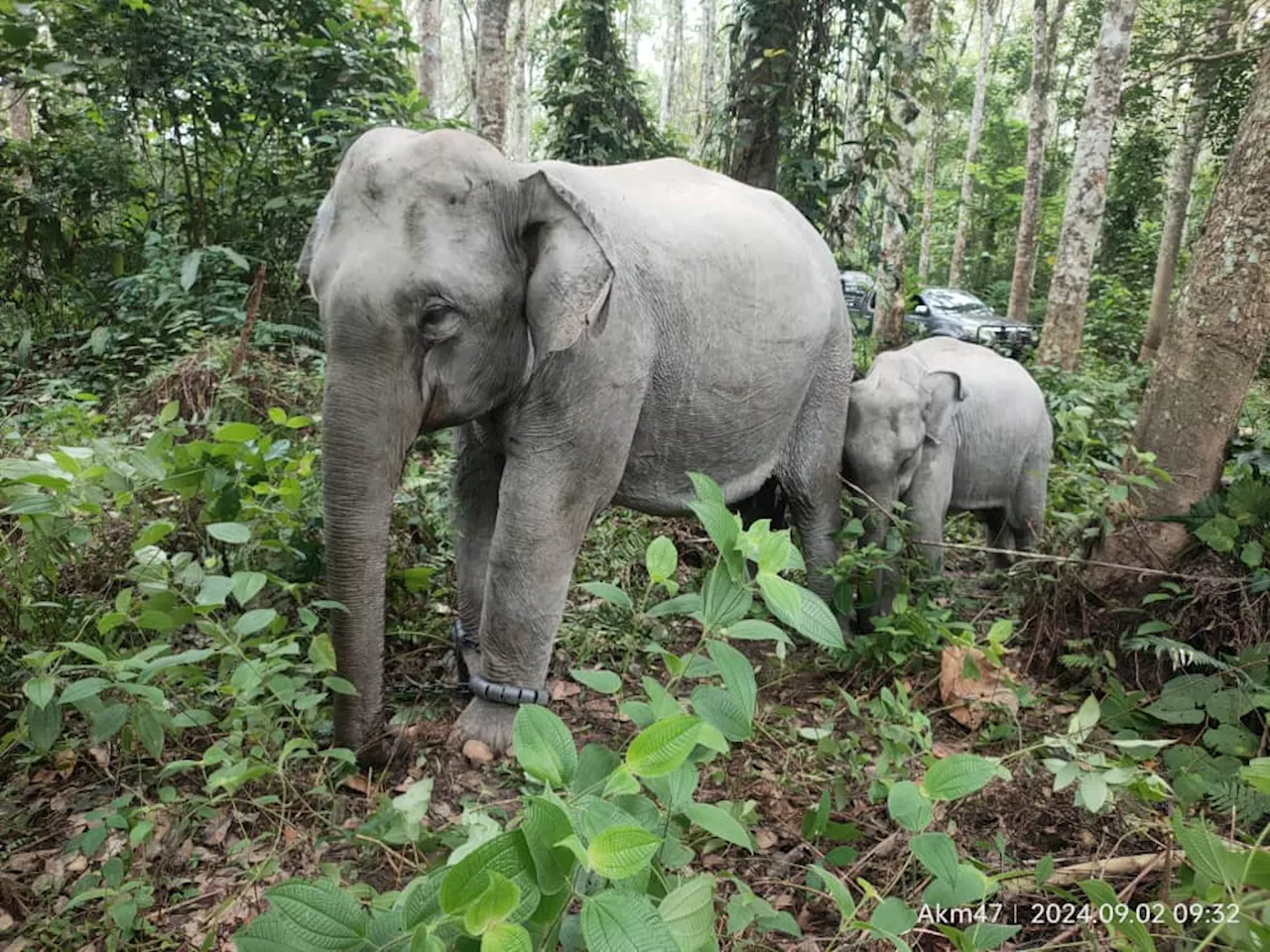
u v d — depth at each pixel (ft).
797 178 20.56
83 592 10.23
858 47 21.47
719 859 7.54
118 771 8.27
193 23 21.15
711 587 4.88
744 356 10.44
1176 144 52.49
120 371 18.94
